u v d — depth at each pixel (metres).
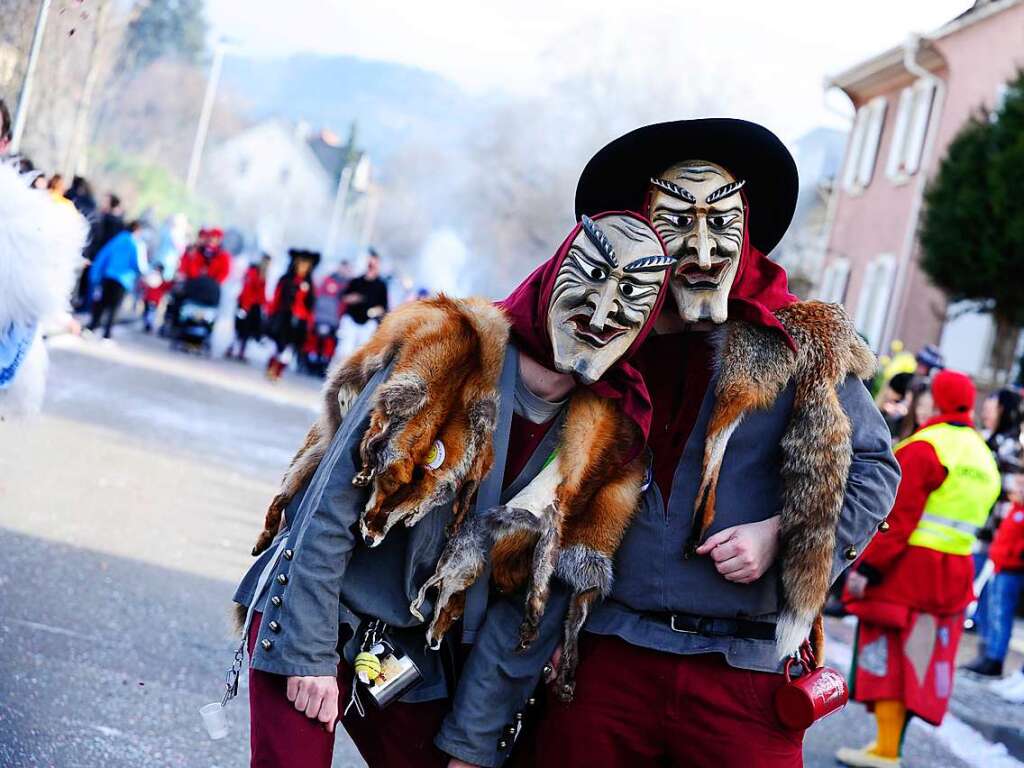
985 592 9.38
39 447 9.66
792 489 3.22
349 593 3.18
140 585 6.61
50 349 16.11
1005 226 19.06
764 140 3.38
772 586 3.30
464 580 3.16
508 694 3.25
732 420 3.26
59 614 5.85
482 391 3.14
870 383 3.40
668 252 3.33
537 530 3.18
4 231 4.74
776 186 3.46
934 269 20.11
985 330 23.20
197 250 21.98
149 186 61.25
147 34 62.50
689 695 3.25
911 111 27.55
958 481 6.10
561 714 3.33
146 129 65.50
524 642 3.18
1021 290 19.52
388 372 3.13
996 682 8.88
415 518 3.07
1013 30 24.56
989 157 19.36
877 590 6.12
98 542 7.29
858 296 28.28
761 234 3.56
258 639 3.05
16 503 7.74
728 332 3.32
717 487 3.28
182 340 21.80
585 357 3.15
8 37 13.04
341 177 94.94
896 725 6.13
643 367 3.41
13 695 4.78
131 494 8.80
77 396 12.84
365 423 3.08
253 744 3.06
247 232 91.00
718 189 3.36
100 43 31.27
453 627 3.29
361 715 3.21
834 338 3.27
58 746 4.43
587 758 3.31
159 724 4.85
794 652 3.24
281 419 15.16
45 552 6.81
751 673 3.26
